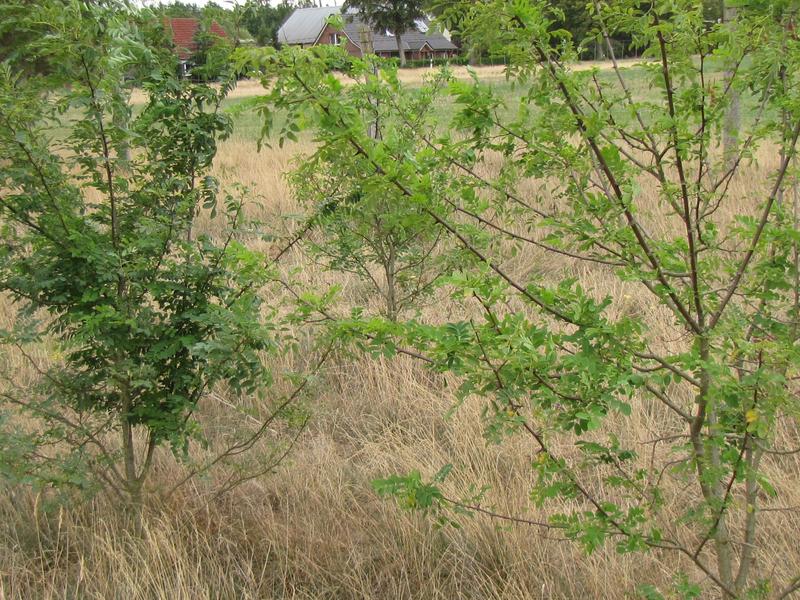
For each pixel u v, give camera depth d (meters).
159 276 3.15
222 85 3.21
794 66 2.02
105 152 2.94
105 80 2.76
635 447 3.73
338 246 5.25
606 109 1.89
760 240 2.02
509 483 3.52
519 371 1.87
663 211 6.18
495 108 2.07
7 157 2.85
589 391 1.87
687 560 3.00
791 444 3.81
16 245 3.11
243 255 2.67
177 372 3.15
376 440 4.31
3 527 3.42
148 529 3.19
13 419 4.18
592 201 1.98
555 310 2.00
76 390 3.18
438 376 4.85
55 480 3.00
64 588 2.97
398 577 3.16
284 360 5.04
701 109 1.93
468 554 3.17
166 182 3.09
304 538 3.30
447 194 2.30
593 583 2.87
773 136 2.10
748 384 1.81
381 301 6.09
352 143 1.74
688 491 3.41
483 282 1.78
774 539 3.04
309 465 3.91
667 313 5.02
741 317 2.04
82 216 3.16
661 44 1.85
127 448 3.34
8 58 2.88
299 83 1.63
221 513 3.60
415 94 4.30
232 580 3.04
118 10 2.92
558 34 1.83
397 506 3.35
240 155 13.34
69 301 3.08
